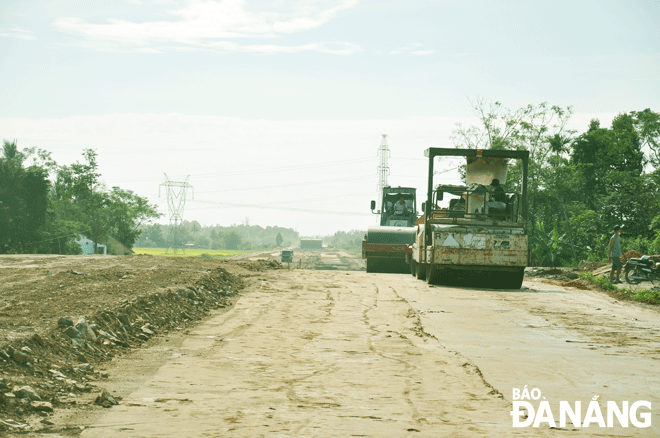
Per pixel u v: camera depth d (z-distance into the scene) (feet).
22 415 17.88
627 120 197.36
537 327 38.58
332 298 49.83
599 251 128.57
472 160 66.39
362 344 31.58
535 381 24.58
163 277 49.44
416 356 28.84
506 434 17.80
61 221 228.63
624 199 150.61
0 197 183.93
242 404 20.38
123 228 277.03
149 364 26.02
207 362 26.68
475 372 25.64
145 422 18.11
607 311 46.32
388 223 105.50
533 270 85.15
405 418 19.20
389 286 60.49
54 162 250.57
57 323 27.68
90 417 18.40
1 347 22.16
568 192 166.50
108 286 41.70
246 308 43.62
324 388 22.77
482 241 61.21
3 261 65.00
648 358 29.60
